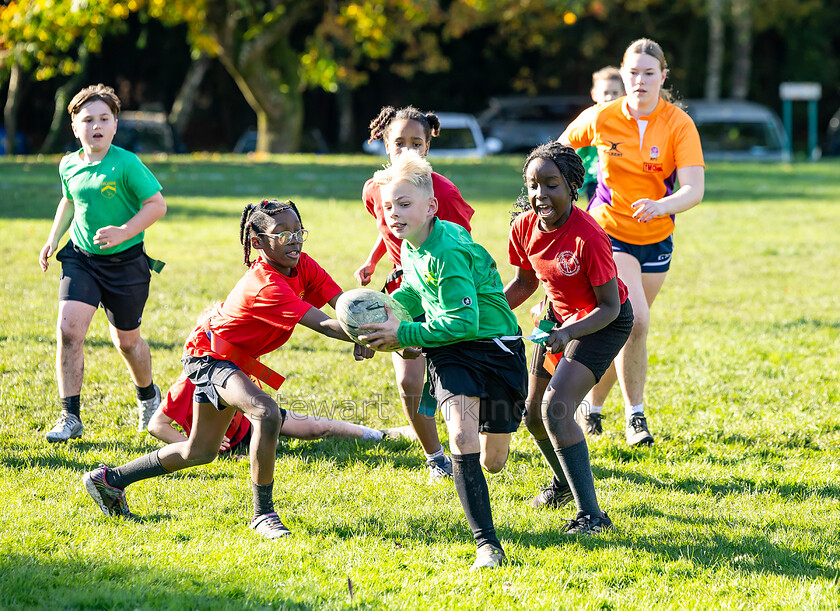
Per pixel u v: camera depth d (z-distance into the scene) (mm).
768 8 67312
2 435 9617
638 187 9977
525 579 6656
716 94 67625
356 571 6750
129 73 74000
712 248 24156
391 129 8656
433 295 7039
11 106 59062
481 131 58969
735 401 11344
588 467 7578
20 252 20266
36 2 42562
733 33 75938
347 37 56594
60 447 9359
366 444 9781
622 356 9898
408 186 6848
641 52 9773
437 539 7453
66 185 9852
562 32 70938
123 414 10438
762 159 57781
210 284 17688
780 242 25172
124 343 9953
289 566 6820
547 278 7770
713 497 8477
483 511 6977
